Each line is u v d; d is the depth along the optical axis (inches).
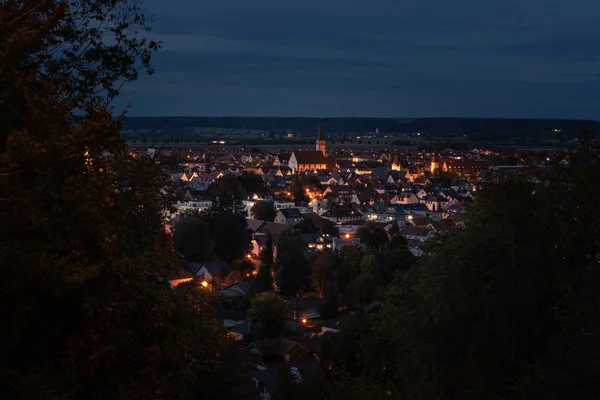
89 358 496.1
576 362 861.8
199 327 619.8
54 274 464.8
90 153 532.7
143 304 573.6
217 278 4687.5
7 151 459.2
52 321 508.4
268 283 4249.5
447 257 1188.5
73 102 760.3
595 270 917.8
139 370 529.0
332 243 6412.4
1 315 474.0
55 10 502.0
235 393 1406.3
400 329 1307.8
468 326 1105.4
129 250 653.3
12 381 447.8
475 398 1034.7
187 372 580.1
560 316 938.7
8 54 486.3
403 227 6909.5
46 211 501.4
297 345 2657.5
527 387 895.7
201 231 5098.4
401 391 1119.6
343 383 1065.5
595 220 961.5
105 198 495.2
